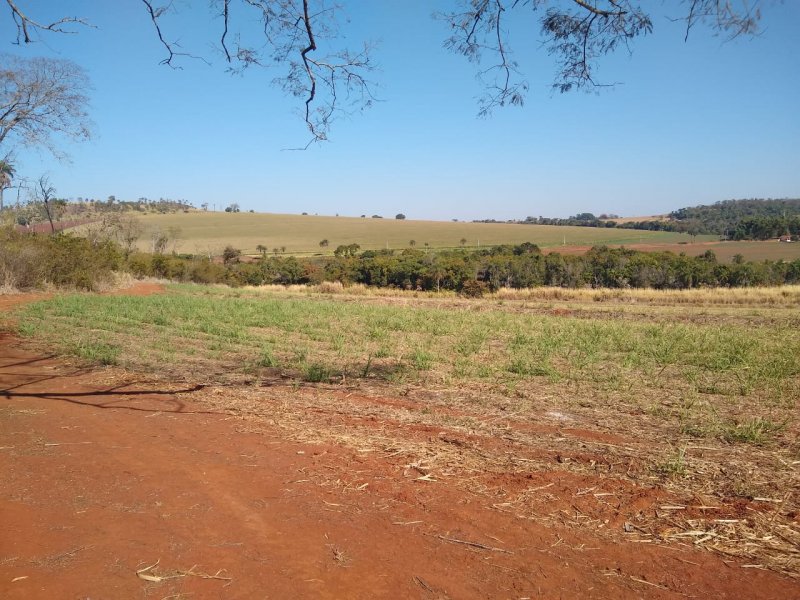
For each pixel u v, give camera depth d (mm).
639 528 3807
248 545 3574
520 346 11594
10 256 24766
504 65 5773
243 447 5449
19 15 5945
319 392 7770
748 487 4418
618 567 3338
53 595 3016
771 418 6375
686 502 4180
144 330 14430
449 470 4824
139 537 3668
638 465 4906
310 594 3053
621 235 110688
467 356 10477
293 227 130375
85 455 5238
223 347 11789
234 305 20875
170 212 148125
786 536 3666
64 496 4312
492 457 5129
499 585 3154
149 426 6176
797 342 11602
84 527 3805
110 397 7504
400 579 3211
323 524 3861
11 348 11469
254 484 4543
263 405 7043
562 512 4039
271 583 3154
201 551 3496
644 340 12289
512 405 7023
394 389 7949
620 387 7988
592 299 30453
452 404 7098
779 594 3059
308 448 5406
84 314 17016
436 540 3654
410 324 15797
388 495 4336
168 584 3135
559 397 7441
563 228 134000
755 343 11195
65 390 7914
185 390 7898
